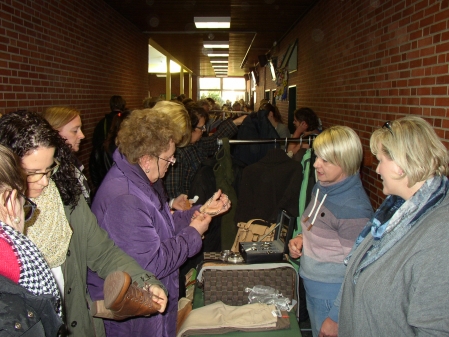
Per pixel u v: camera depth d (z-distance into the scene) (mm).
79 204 1426
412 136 1190
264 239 2576
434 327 1054
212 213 1920
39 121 1192
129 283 1158
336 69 4461
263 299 2025
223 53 12492
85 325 1425
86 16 5250
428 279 1077
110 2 6059
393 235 1216
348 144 1781
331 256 1821
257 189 2775
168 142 1626
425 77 2383
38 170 1154
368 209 1787
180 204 2344
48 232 1250
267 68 12469
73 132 2336
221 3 5934
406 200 1256
